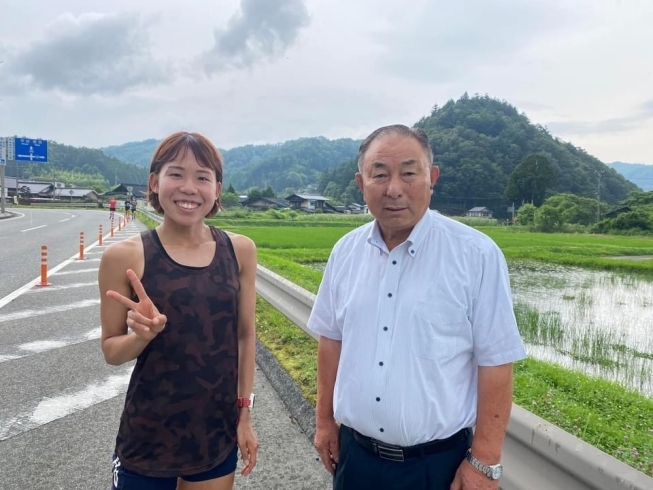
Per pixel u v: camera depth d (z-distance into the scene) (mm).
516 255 25297
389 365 1727
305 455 3156
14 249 15156
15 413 3699
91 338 5734
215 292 1835
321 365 2143
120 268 1765
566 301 12719
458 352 1716
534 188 90812
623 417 3611
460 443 1770
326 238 27797
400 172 1746
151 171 1904
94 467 2949
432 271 1728
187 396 1780
